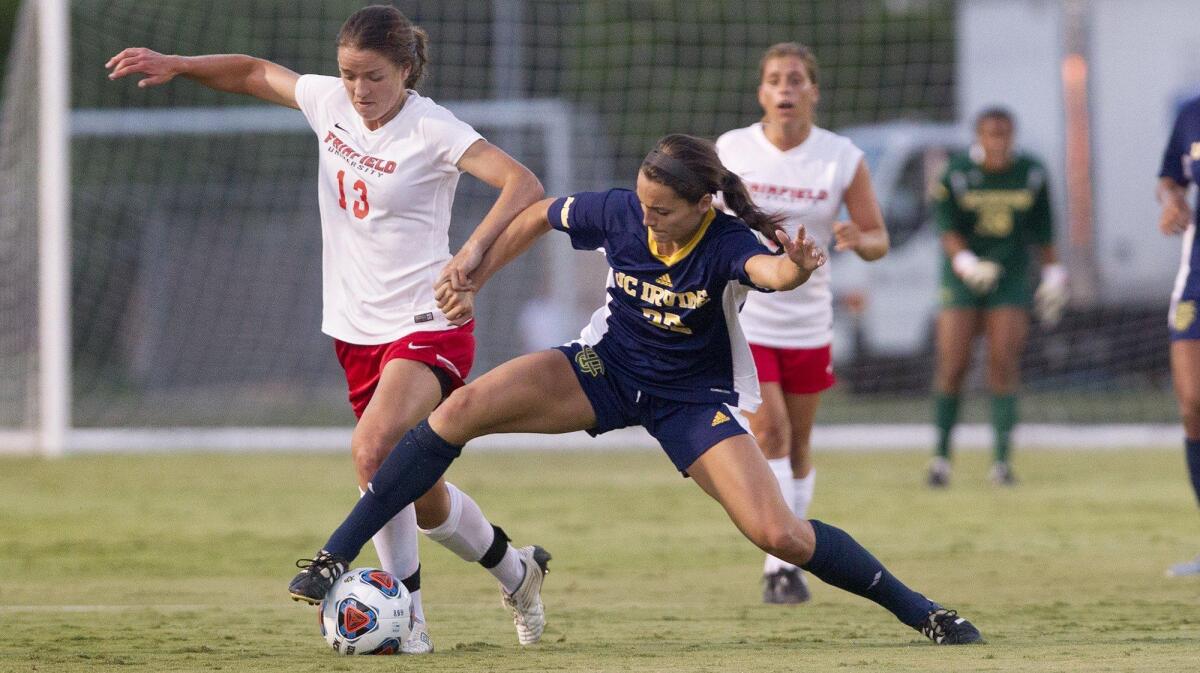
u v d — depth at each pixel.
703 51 73.88
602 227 16.81
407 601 16.89
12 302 53.81
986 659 15.84
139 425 60.00
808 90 23.14
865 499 37.72
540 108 69.00
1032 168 39.12
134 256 71.81
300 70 70.62
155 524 33.78
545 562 18.44
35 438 52.28
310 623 20.17
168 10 68.06
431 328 17.78
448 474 45.28
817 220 23.27
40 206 50.00
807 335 23.25
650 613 21.50
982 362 66.62
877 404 65.62
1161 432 52.81
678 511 36.25
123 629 19.48
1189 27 63.28
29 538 31.44
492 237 17.19
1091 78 63.81
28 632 19.14
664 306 16.61
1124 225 64.44
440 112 17.75
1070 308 65.19
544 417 17.05
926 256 64.62
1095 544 29.62
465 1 72.25
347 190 17.92
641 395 17.08
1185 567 25.16
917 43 74.12
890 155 65.06
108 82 68.81
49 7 48.22
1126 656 15.99
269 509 36.62
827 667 15.38
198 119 70.44
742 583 25.33
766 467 16.67
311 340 74.00
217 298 73.12
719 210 16.62
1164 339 65.38
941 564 26.95
